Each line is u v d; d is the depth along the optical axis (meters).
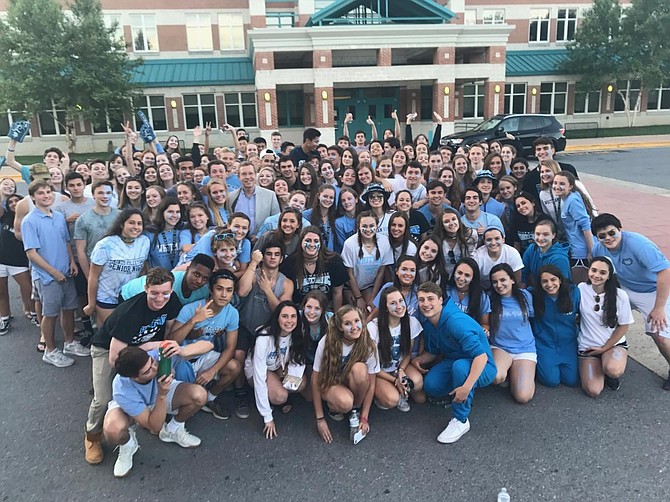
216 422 4.09
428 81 26.53
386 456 3.59
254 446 3.76
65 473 3.47
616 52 26.03
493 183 5.95
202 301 4.04
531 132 18.66
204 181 6.86
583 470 3.35
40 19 21.00
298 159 8.61
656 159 17.80
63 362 5.01
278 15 27.64
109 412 3.38
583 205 5.31
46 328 5.01
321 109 22.81
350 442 3.78
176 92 25.78
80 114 22.03
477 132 19.03
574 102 28.59
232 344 4.04
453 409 3.76
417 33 22.52
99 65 22.20
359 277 5.12
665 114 30.17
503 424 3.90
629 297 4.73
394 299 3.99
